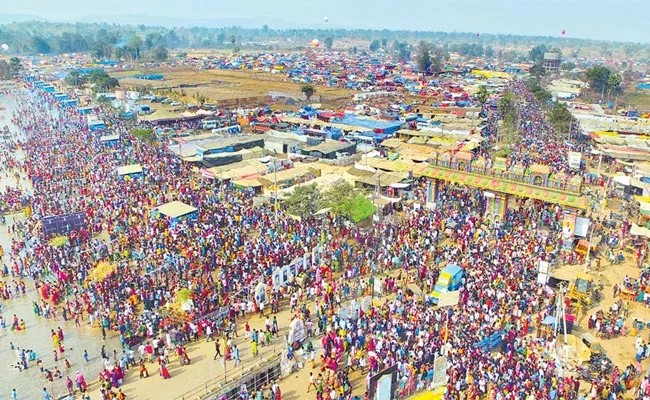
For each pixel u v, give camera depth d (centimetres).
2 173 8325
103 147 9344
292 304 4369
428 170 6619
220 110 13288
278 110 13775
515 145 9706
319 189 6519
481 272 4656
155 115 12156
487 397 3256
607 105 15938
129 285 4512
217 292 4431
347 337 3812
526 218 6134
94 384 3500
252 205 6631
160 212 5988
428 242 5350
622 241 5709
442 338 3784
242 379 3456
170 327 4006
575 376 3544
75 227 5828
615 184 7562
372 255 5184
